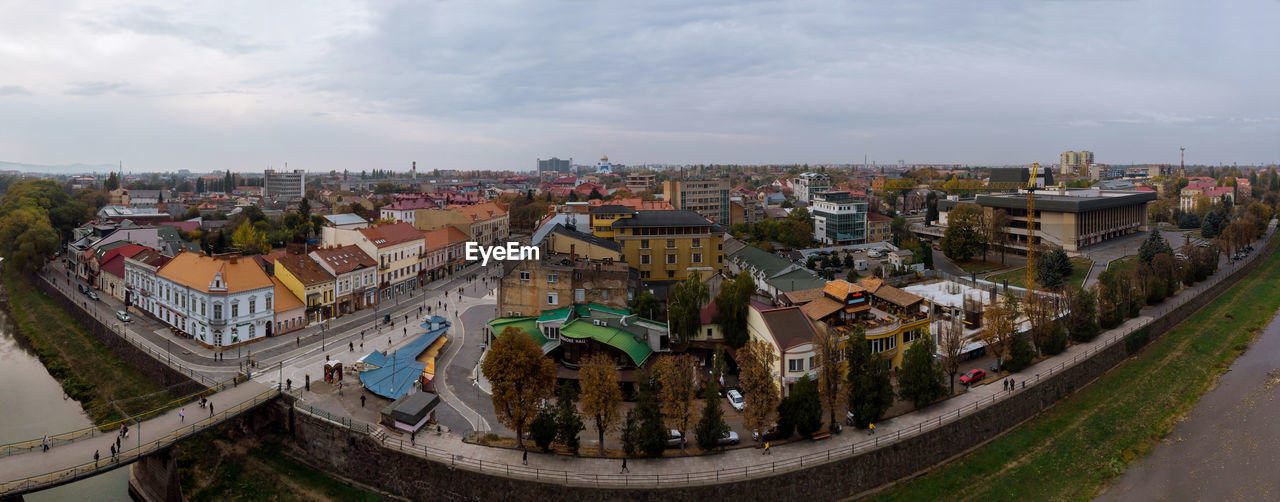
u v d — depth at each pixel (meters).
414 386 92.69
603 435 79.44
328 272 135.12
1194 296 147.25
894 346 96.19
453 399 92.81
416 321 132.00
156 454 73.81
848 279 163.25
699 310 104.81
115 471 87.56
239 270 116.94
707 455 75.38
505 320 113.00
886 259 194.00
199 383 95.19
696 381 89.44
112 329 122.94
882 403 80.88
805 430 78.12
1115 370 112.69
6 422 96.81
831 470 73.56
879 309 105.12
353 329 125.88
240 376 95.81
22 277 184.88
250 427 87.12
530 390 75.00
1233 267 179.62
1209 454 86.62
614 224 152.75
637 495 68.19
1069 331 117.44
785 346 87.06
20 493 64.31
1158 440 91.25
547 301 115.69
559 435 75.44
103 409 99.38
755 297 127.75
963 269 191.62
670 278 154.00
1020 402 93.06
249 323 115.44
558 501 68.94
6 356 130.00
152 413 85.44
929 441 81.00
